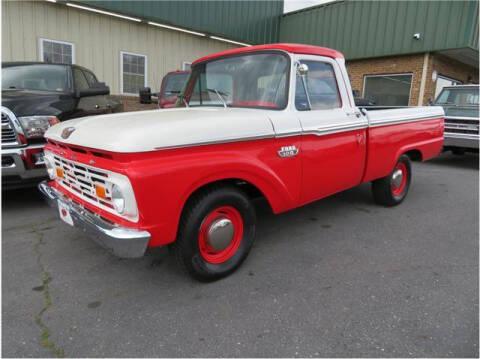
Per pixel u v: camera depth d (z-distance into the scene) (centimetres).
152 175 226
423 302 266
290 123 309
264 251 351
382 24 1232
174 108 374
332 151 356
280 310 254
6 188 418
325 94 357
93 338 224
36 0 862
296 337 226
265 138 289
